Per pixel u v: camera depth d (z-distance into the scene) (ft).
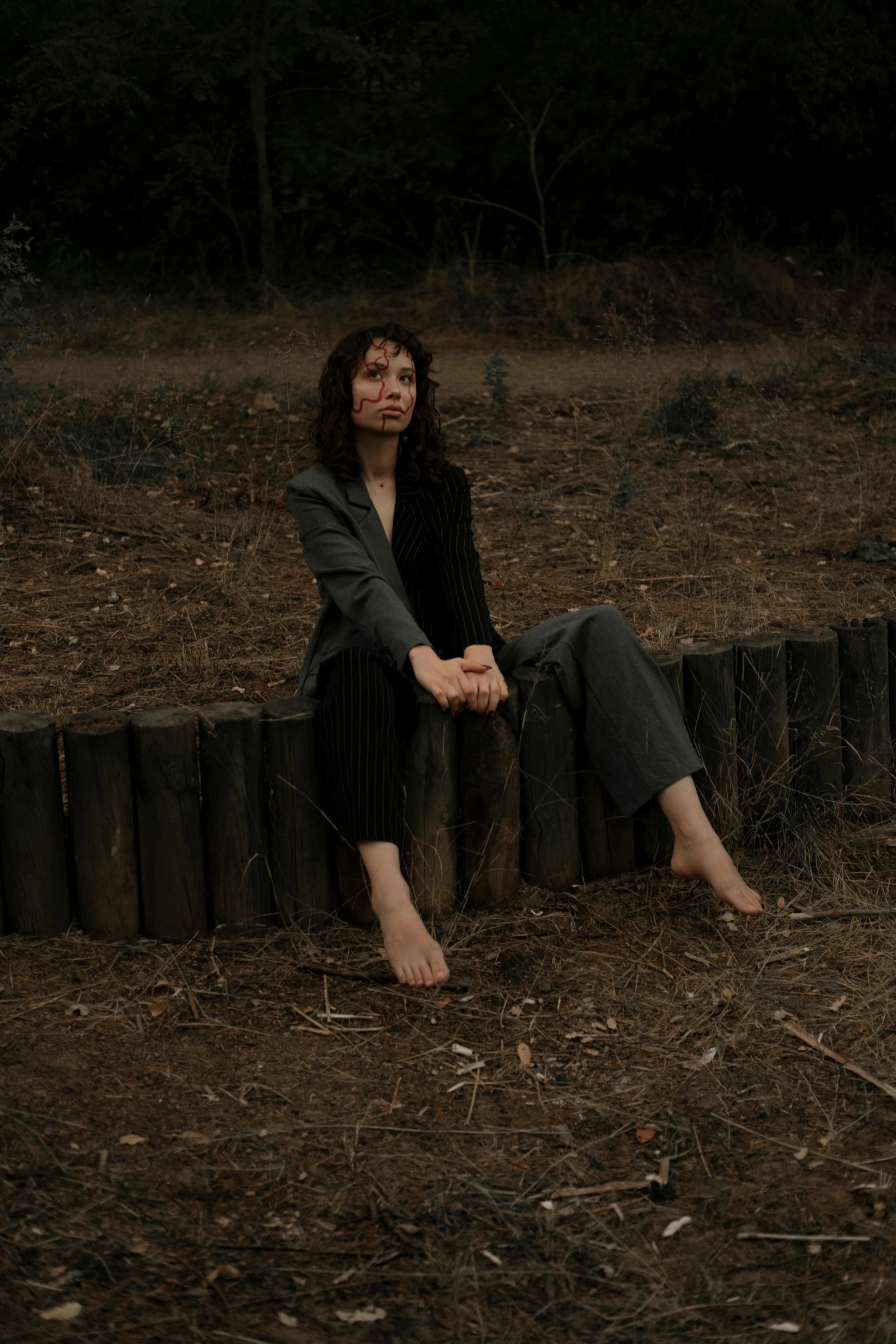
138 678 13.80
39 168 51.52
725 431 24.57
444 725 10.27
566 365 33.19
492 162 48.32
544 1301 6.71
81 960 9.71
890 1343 6.36
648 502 20.86
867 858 11.57
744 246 47.47
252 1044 8.89
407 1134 8.02
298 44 47.85
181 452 22.77
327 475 10.78
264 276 47.32
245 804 9.97
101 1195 7.27
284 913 10.28
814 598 16.33
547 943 10.30
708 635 14.87
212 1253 6.92
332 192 50.57
